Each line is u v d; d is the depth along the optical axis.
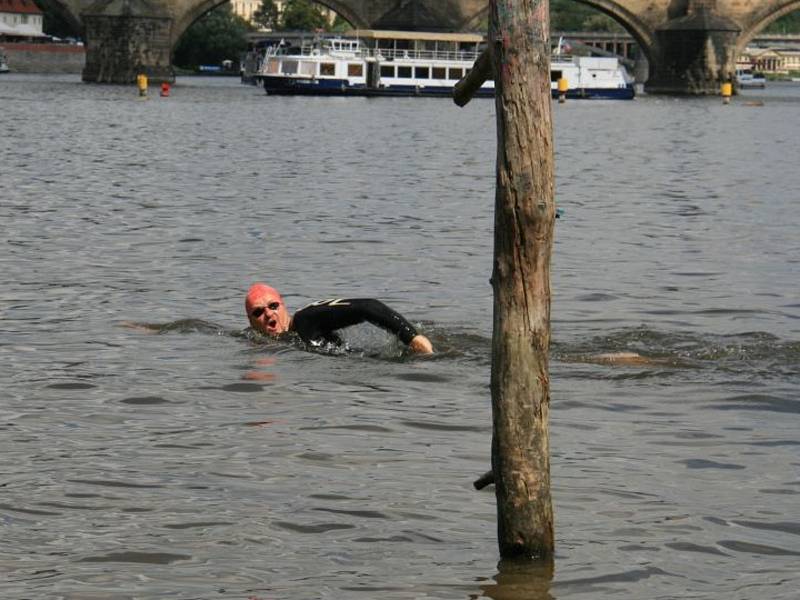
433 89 193.25
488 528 14.42
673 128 129.38
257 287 24.11
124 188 56.97
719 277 33.25
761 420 18.59
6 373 21.41
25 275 31.94
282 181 62.31
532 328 13.35
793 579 13.13
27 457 16.80
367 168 72.00
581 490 15.60
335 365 21.94
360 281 31.75
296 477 16.09
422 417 18.80
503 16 13.14
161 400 19.72
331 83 190.88
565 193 58.75
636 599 12.66
